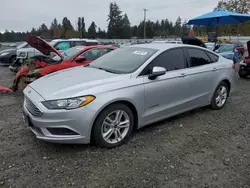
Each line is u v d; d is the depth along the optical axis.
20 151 3.34
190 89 4.50
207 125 4.46
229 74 5.39
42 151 3.35
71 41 13.83
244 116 5.02
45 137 3.16
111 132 3.46
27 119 3.42
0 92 6.78
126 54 4.36
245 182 2.78
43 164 3.04
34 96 3.34
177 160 3.20
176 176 2.85
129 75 3.66
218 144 3.70
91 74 3.80
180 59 4.44
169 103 4.18
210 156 3.33
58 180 2.73
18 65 10.66
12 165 3.01
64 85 3.41
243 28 34.59
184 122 4.57
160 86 3.94
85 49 7.36
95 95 3.22
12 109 5.28
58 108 3.08
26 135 3.87
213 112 5.21
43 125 3.12
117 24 73.06
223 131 4.20
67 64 6.75
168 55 4.25
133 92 3.57
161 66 4.07
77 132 3.16
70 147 3.46
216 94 5.23
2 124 4.35
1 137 3.79
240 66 10.00
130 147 3.53
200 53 4.89
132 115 3.67
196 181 2.77
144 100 3.75
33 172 2.87
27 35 6.74
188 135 3.99
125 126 3.61
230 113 5.19
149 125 4.37
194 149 3.51
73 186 2.64
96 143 3.38
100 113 3.29
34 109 3.24
